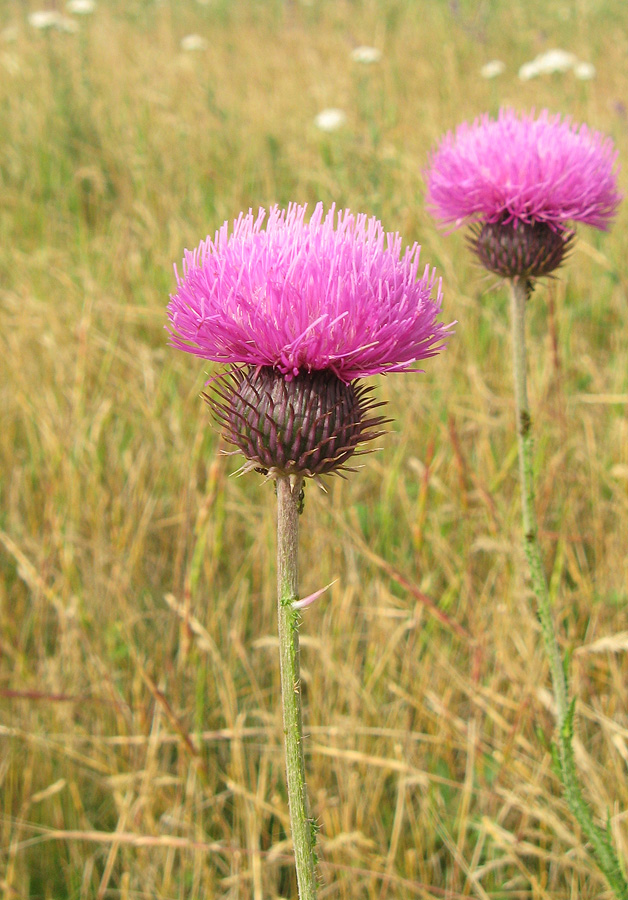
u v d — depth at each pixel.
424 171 0.38
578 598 0.46
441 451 0.52
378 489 0.54
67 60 1.22
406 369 0.28
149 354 0.58
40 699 0.43
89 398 0.57
